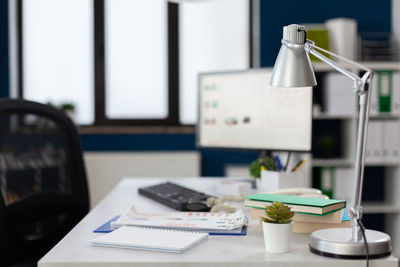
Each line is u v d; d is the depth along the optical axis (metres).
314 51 1.14
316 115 3.38
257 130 2.03
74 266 0.96
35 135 1.65
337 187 3.44
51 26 3.99
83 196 1.75
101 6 3.95
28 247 1.55
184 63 4.02
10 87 3.82
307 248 1.07
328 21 3.56
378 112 3.42
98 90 3.97
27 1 3.98
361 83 1.03
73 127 1.76
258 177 1.87
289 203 1.18
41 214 1.58
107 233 1.19
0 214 1.44
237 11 4.02
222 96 2.16
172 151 3.91
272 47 3.86
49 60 4.00
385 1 3.85
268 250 1.04
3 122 1.58
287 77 1.16
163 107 4.03
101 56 3.96
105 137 3.89
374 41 3.75
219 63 4.03
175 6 3.96
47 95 4.00
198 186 2.01
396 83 3.43
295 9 3.85
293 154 2.83
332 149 3.81
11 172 1.58
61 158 1.71
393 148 3.45
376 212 3.60
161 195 1.63
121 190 1.92
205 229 1.19
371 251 0.99
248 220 1.35
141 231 1.16
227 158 3.91
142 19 4.00
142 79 4.02
